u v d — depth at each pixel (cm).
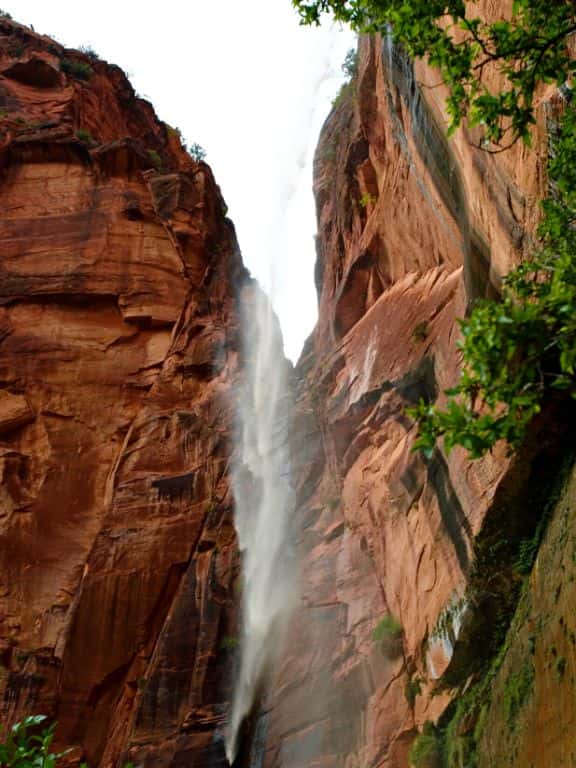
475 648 1526
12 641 2405
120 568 2433
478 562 1486
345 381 2470
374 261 2762
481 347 643
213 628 2280
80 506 2681
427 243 2269
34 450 2761
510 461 1430
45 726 2200
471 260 1673
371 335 2445
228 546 2477
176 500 2583
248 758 2002
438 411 643
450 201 1859
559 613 1195
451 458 1644
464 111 809
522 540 1459
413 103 1950
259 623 2277
